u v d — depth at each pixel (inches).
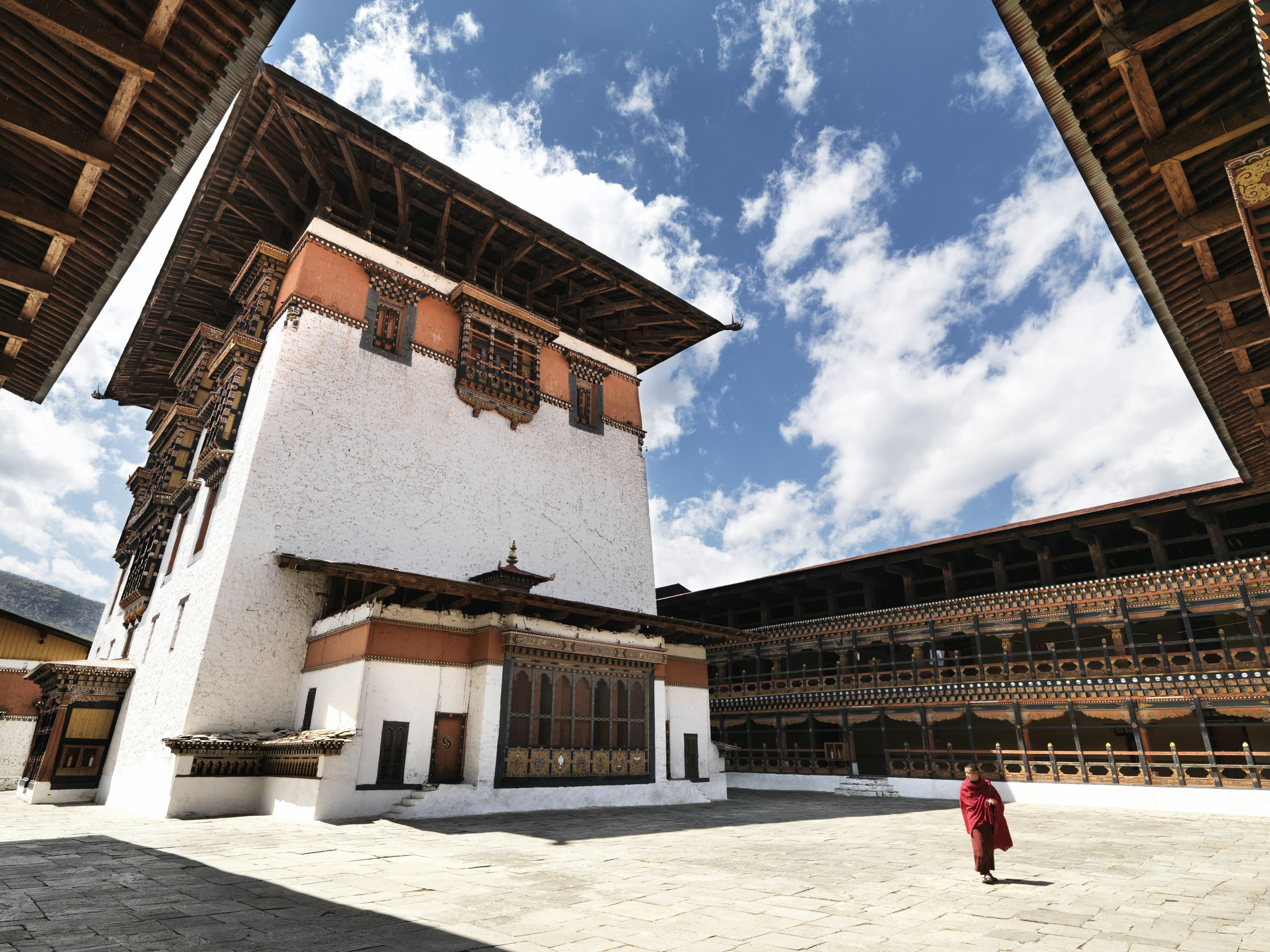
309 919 255.0
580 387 1174.3
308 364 820.6
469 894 300.8
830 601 1326.3
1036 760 1045.8
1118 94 280.1
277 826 519.5
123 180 331.3
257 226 981.2
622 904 287.7
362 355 877.8
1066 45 273.3
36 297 360.5
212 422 905.5
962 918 276.2
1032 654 1095.6
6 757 1151.0
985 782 381.1
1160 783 884.6
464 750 640.4
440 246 1039.6
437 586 625.0
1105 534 1091.9
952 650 1288.1
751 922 262.4
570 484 1067.9
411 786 601.6
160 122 311.9
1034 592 1028.5
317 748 570.9
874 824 641.6
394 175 968.3
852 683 1197.7
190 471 995.9
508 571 834.2
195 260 1016.9
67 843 426.3
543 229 1072.8
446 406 944.3
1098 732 1093.8
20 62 283.1
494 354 1013.2
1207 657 928.9
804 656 1478.8
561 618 746.8
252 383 855.1
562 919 262.2
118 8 269.6
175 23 282.8
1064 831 621.6
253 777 648.4
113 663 935.7
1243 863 431.8
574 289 1224.2
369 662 607.5
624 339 1342.3
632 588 1094.4
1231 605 879.7
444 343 975.6
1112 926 266.1
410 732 615.5
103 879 315.6
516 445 1013.8
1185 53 252.7
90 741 856.3
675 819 621.3
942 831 589.3
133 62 270.2
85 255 363.3
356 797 566.9
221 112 315.3
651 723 771.4
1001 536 1091.3
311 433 793.6
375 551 802.8
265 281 899.4
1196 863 429.4
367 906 276.7
